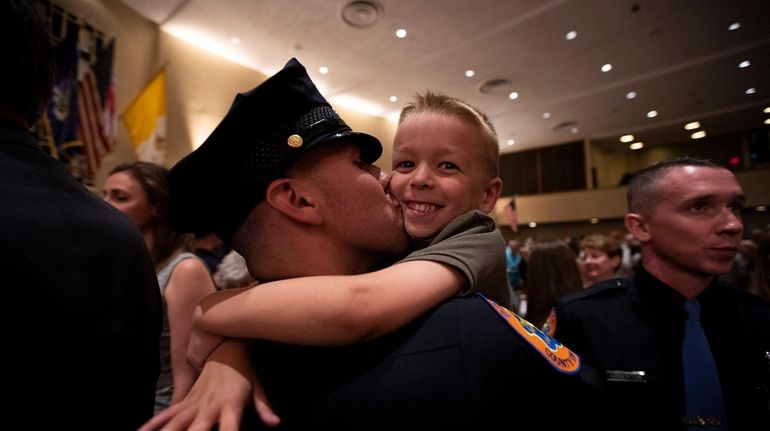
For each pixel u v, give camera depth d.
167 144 6.11
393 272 0.48
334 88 8.60
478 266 0.52
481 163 0.70
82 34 4.47
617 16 6.30
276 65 7.42
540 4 5.99
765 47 7.16
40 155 0.48
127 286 0.49
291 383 0.44
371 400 0.41
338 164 0.51
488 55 7.37
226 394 0.43
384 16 6.17
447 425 0.41
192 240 1.59
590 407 0.48
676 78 8.38
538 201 13.59
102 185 4.93
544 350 0.48
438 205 0.66
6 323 0.38
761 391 0.91
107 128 4.57
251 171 0.49
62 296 0.42
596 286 1.17
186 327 1.20
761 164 11.75
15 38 0.46
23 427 0.38
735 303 1.01
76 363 0.42
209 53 6.80
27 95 0.48
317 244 0.50
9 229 0.40
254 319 0.44
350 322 0.42
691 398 0.92
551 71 8.03
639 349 0.99
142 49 5.77
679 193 0.96
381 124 10.16
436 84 8.48
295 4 5.80
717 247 0.92
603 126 11.61
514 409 0.43
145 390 0.51
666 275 1.02
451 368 0.43
